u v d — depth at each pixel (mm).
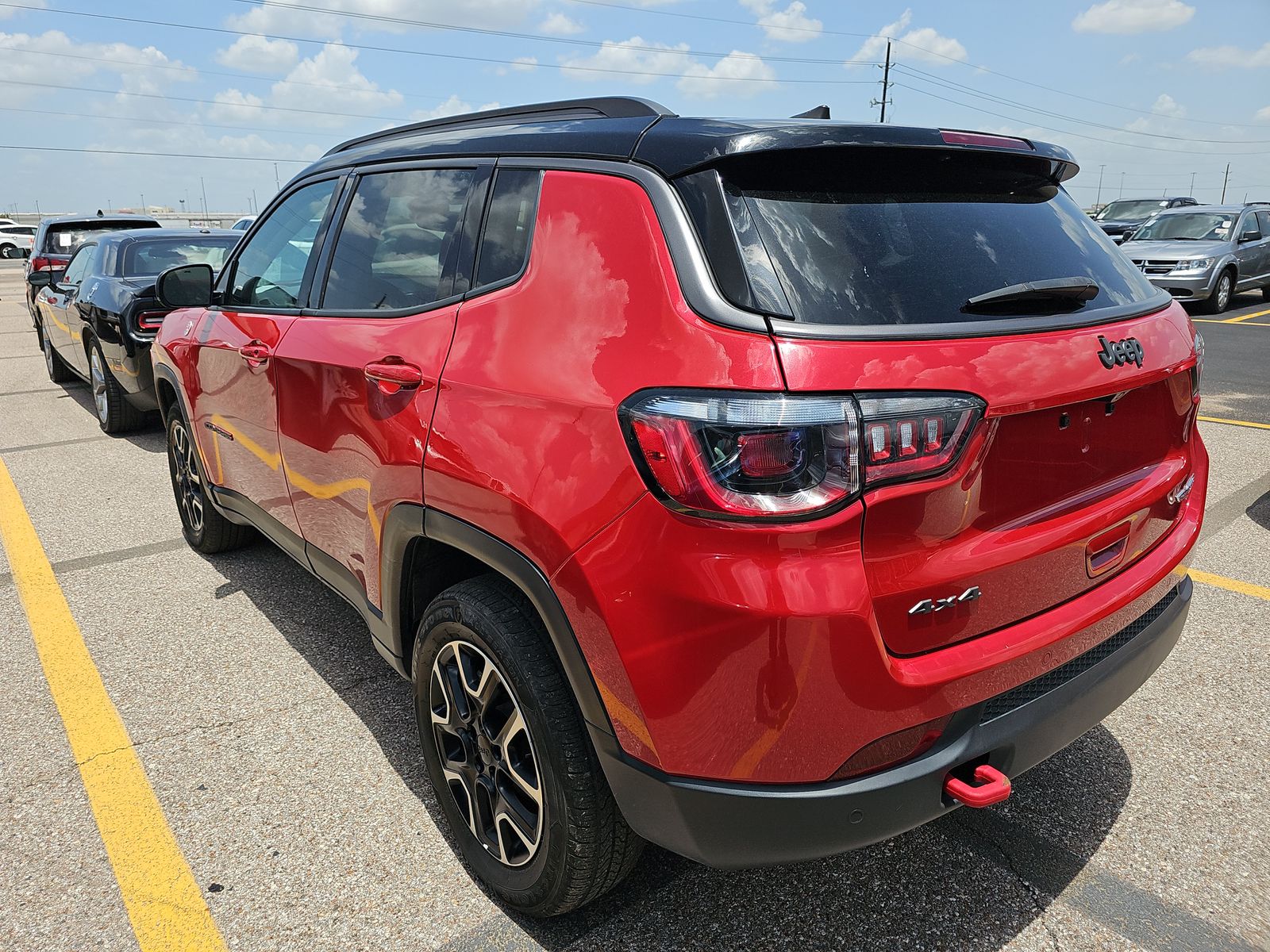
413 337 2234
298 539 3008
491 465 1860
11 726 2951
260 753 2783
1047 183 2180
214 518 4250
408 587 2334
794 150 1717
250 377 3102
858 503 1500
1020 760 1804
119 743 2846
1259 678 3123
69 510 5242
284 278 3094
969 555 1668
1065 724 1862
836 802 1574
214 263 7176
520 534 1790
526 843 1995
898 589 1581
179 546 4625
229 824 2453
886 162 1869
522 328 1916
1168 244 14781
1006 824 2400
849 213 1747
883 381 1512
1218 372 9281
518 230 2055
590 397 1687
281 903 2168
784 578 1482
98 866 2299
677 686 1578
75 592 4023
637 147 1851
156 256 7121
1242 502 4984
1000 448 1665
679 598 1540
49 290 8773
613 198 1830
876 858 2281
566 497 1688
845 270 1644
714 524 1502
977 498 1654
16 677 3273
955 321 1656
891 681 1566
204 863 2305
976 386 1592
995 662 1709
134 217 11742
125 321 6180
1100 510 1920
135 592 4020
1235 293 14938
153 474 6043
